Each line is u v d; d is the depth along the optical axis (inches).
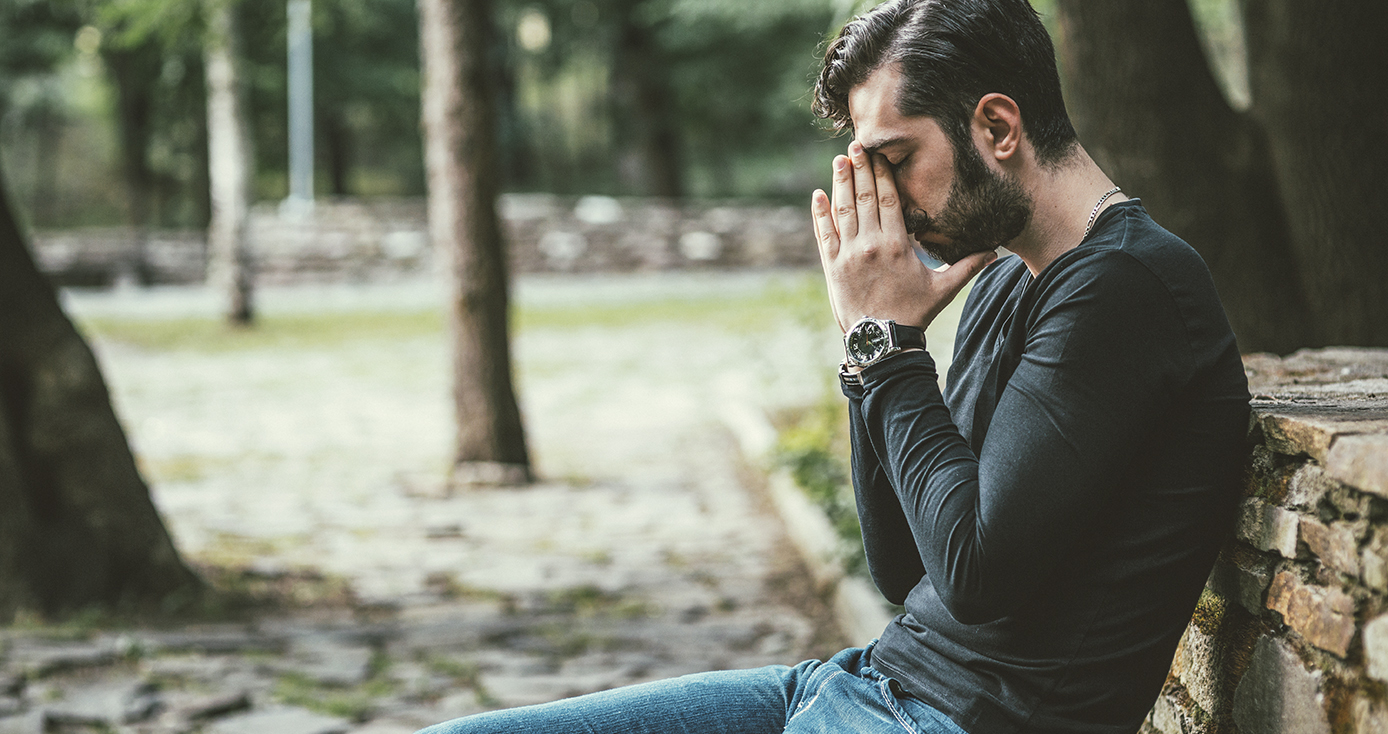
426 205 958.4
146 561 199.5
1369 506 52.9
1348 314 170.6
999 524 52.9
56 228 1494.8
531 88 1959.9
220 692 159.3
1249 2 181.0
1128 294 54.7
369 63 1250.0
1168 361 54.9
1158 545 57.3
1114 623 57.2
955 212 59.4
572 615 206.2
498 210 331.3
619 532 274.4
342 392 514.9
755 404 431.2
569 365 582.9
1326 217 170.6
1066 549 54.0
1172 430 57.2
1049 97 59.2
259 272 931.3
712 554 252.7
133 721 147.8
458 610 208.5
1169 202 176.4
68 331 198.1
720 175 1640.0
